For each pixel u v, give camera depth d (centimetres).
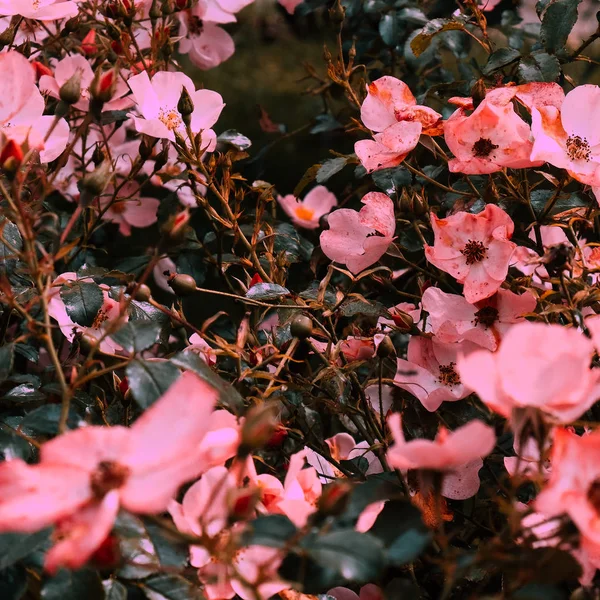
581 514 93
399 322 119
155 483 92
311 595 105
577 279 117
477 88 123
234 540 95
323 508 95
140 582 101
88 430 92
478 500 125
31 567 101
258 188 135
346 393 122
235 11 154
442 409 123
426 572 116
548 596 97
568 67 170
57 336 143
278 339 125
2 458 108
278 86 361
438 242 117
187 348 118
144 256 148
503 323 118
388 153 122
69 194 154
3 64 114
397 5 160
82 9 143
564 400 96
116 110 136
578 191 127
